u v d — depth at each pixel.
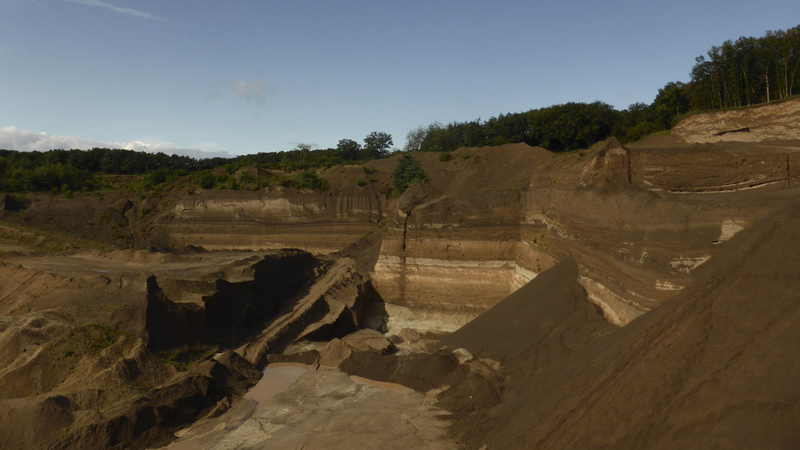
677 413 10.07
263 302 29.56
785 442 7.91
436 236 32.88
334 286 31.53
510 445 14.02
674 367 11.08
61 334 21.08
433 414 18.45
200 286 26.00
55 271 27.58
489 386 19.12
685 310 12.34
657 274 18.25
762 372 9.27
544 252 27.83
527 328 22.84
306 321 28.42
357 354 23.84
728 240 16.02
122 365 19.44
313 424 17.92
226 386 20.98
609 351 14.62
